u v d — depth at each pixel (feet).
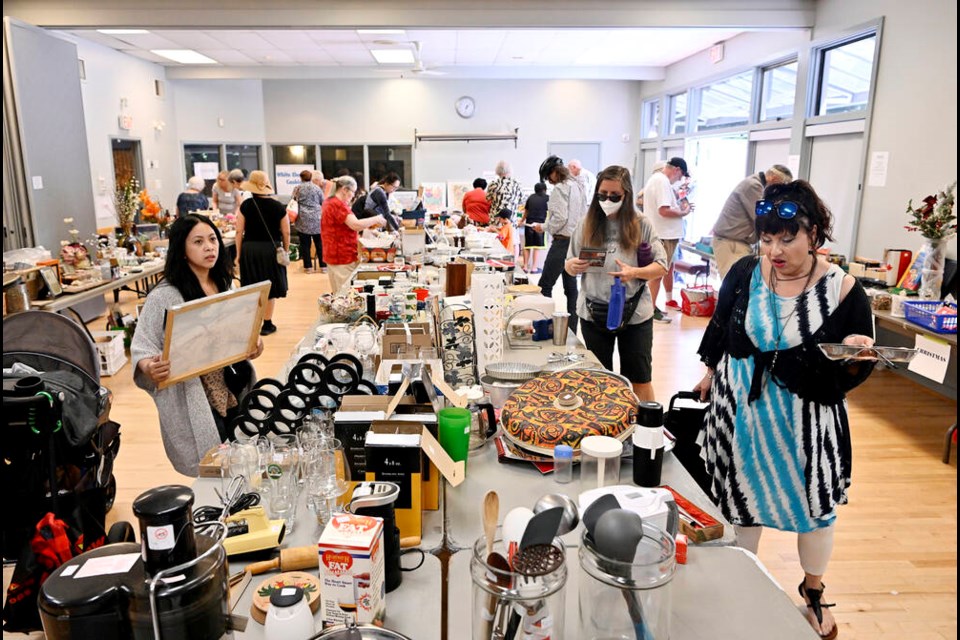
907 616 7.64
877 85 17.98
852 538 9.23
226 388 8.20
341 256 20.01
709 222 31.86
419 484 4.65
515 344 9.55
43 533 6.41
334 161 41.42
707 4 20.84
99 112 30.07
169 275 7.54
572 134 41.52
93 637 3.27
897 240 17.38
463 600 4.09
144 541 3.16
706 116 32.40
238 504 4.94
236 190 31.96
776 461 6.23
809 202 5.87
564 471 5.54
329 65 37.09
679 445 7.29
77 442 7.66
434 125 40.98
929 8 15.92
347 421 5.03
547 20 20.83
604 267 10.29
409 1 20.59
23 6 20.15
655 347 18.53
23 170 19.67
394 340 7.70
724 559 4.62
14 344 8.28
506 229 25.20
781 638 3.82
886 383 15.97
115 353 16.48
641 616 3.47
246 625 3.62
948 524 9.59
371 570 3.62
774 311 6.15
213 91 39.24
